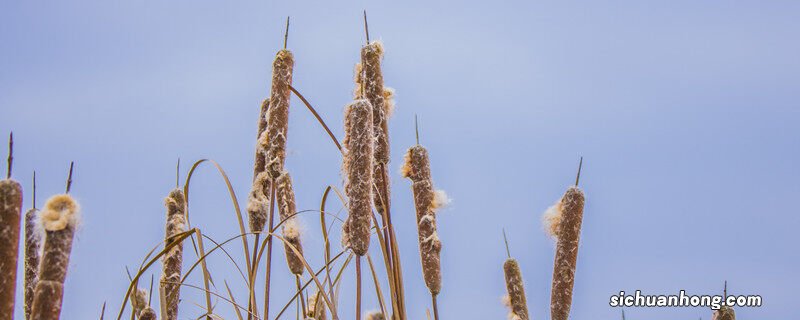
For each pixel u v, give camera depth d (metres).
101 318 1.66
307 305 1.85
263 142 1.86
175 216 1.86
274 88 1.86
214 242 1.71
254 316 1.70
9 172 1.35
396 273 1.68
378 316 1.82
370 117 1.63
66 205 1.38
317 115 1.74
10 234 1.32
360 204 1.60
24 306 1.57
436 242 1.82
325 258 1.73
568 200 1.71
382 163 1.75
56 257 1.37
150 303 1.80
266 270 1.77
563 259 1.69
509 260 1.87
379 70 1.77
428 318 1.85
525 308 1.87
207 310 1.73
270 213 1.80
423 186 1.84
